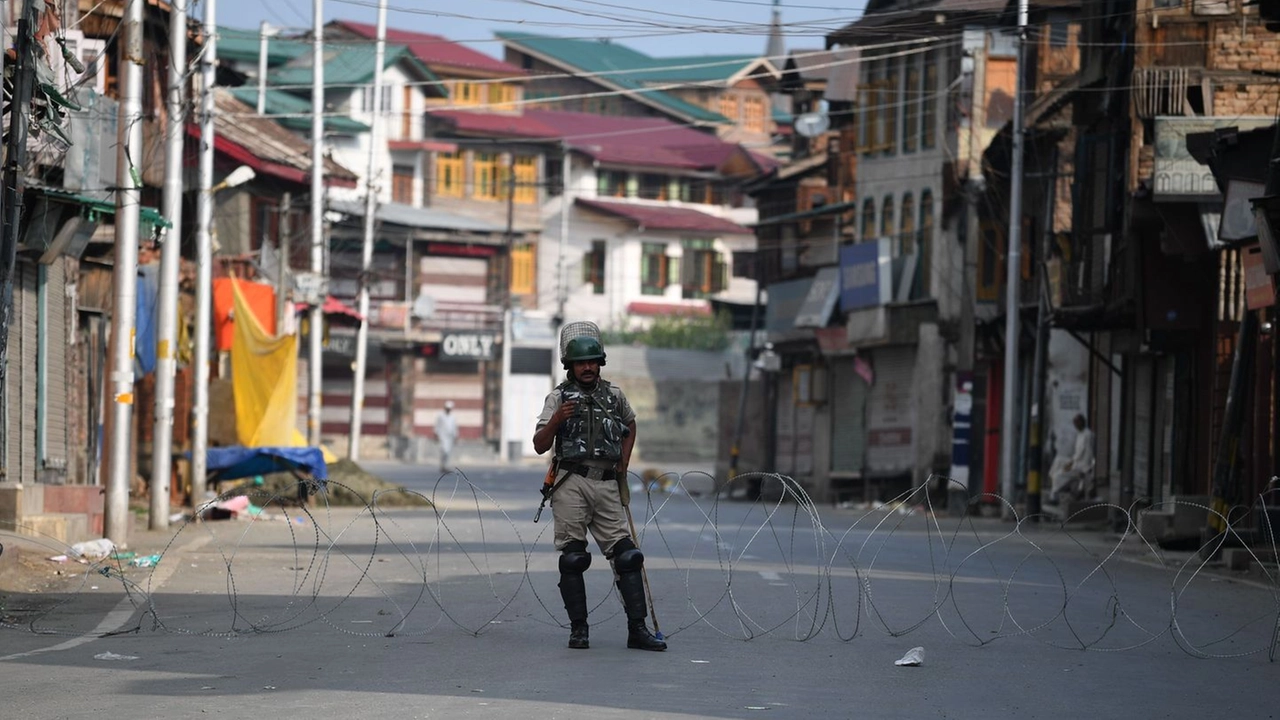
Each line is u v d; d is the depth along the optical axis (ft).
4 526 155.63
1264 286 186.50
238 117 354.54
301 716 69.97
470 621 109.70
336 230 633.61
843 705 75.25
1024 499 346.74
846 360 462.60
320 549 186.70
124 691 77.36
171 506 255.29
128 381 179.32
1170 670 92.32
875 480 435.53
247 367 291.79
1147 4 260.21
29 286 202.49
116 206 179.32
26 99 128.47
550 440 95.91
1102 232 282.77
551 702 73.97
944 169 398.62
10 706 72.84
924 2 370.12
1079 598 135.64
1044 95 337.31
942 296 394.32
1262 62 257.96
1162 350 262.88
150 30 277.23
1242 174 193.16
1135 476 293.64
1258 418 213.66
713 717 70.59
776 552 190.39
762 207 533.14
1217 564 182.09
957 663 92.32
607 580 142.72
